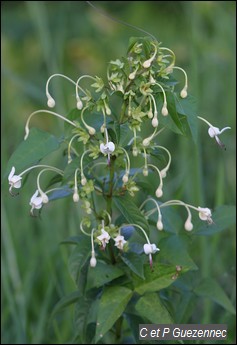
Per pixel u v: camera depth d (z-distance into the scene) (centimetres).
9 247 106
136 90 71
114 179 76
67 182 74
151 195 79
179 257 77
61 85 135
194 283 82
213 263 104
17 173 73
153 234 108
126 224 75
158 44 70
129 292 74
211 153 131
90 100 71
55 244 110
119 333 82
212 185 127
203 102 144
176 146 137
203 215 73
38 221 120
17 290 102
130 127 71
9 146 140
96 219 76
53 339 100
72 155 78
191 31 134
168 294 88
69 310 96
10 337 101
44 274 108
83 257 74
